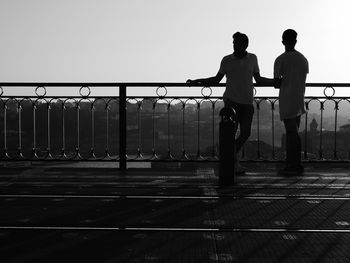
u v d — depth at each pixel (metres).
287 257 3.44
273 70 7.00
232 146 6.08
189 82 7.43
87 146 7.89
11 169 7.69
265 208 4.86
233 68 6.96
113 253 3.53
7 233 4.02
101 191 5.72
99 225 4.25
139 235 3.96
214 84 7.52
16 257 3.44
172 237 3.91
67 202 5.14
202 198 5.32
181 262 3.35
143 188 5.91
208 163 7.90
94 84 7.68
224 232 4.04
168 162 7.84
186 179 6.61
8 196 5.44
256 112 7.95
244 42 6.93
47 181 6.45
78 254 3.51
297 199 5.25
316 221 4.37
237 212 4.69
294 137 7.02
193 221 4.37
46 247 3.66
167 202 5.13
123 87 7.66
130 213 4.66
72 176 6.93
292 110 6.92
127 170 7.62
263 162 7.95
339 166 7.92
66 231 4.07
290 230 4.08
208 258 3.42
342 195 5.46
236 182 6.31
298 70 6.88
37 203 5.10
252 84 7.02
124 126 7.70
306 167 7.95
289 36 6.96
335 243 3.75
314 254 3.50
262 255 3.48
